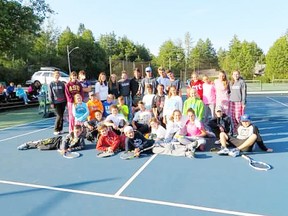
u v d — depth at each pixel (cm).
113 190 494
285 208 420
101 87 956
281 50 5369
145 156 691
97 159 674
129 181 533
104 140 725
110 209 425
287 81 4225
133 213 412
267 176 544
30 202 454
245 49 6781
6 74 4272
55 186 515
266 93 2908
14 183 532
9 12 2283
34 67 5216
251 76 6544
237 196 461
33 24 2450
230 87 887
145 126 867
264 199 448
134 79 1023
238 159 654
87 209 427
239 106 873
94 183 526
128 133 706
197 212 411
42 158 689
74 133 752
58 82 962
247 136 696
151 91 958
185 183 518
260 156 677
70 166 626
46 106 1473
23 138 937
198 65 6919
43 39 6769
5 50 2475
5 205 445
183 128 745
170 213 410
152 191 486
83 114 856
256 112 1516
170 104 861
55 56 6394
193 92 851
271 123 1141
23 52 2659
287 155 681
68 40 7175
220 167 600
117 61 2066
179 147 699
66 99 960
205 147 753
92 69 7475
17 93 1920
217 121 838
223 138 703
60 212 420
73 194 480
